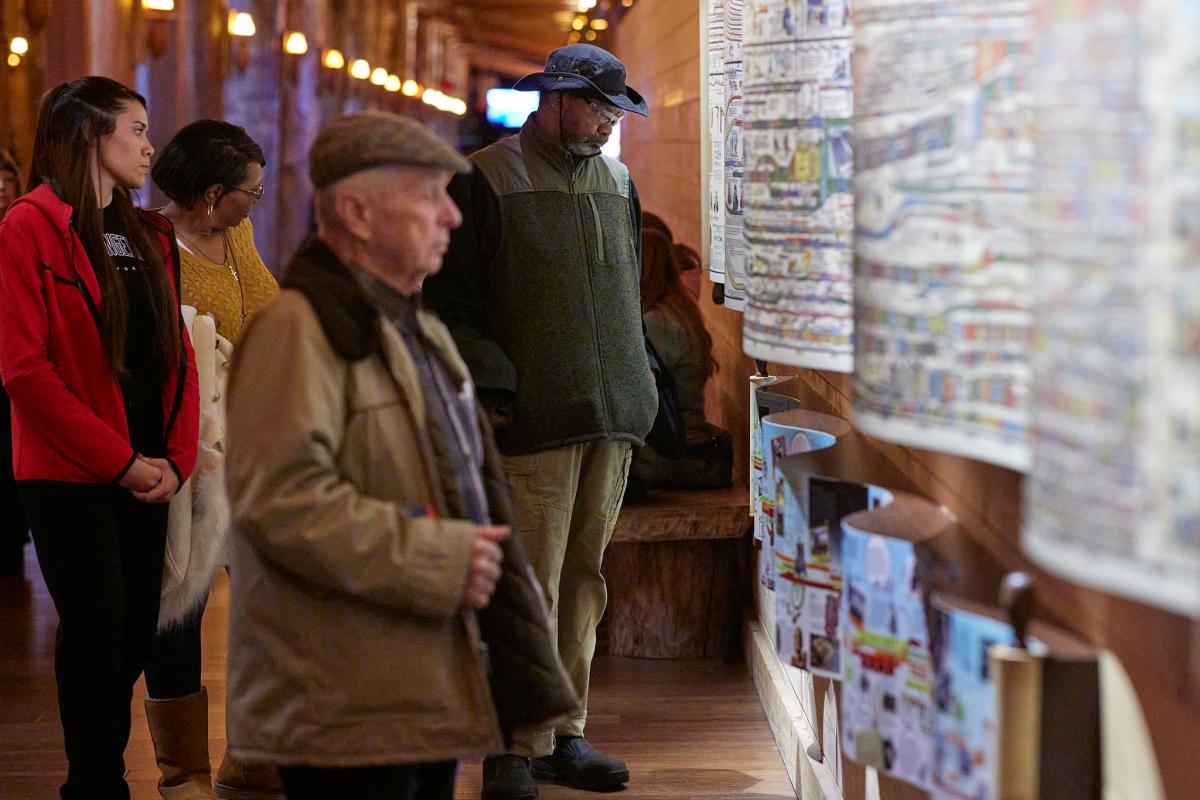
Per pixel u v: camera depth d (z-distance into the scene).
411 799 2.81
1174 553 1.39
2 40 8.80
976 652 1.97
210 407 4.35
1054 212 1.54
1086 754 1.88
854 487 2.75
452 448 2.73
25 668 6.14
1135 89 1.41
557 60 4.50
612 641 6.54
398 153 2.62
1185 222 1.36
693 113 9.45
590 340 4.56
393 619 2.60
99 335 3.84
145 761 5.03
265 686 2.62
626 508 6.24
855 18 2.18
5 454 7.60
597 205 4.62
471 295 4.52
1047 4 1.56
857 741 2.39
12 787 4.74
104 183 3.90
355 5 27.06
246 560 2.65
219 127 4.68
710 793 4.78
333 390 2.58
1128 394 1.43
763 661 5.68
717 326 8.38
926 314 2.01
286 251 19.41
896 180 2.05
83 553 3.85
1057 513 1.54
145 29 12.11
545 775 4.92
